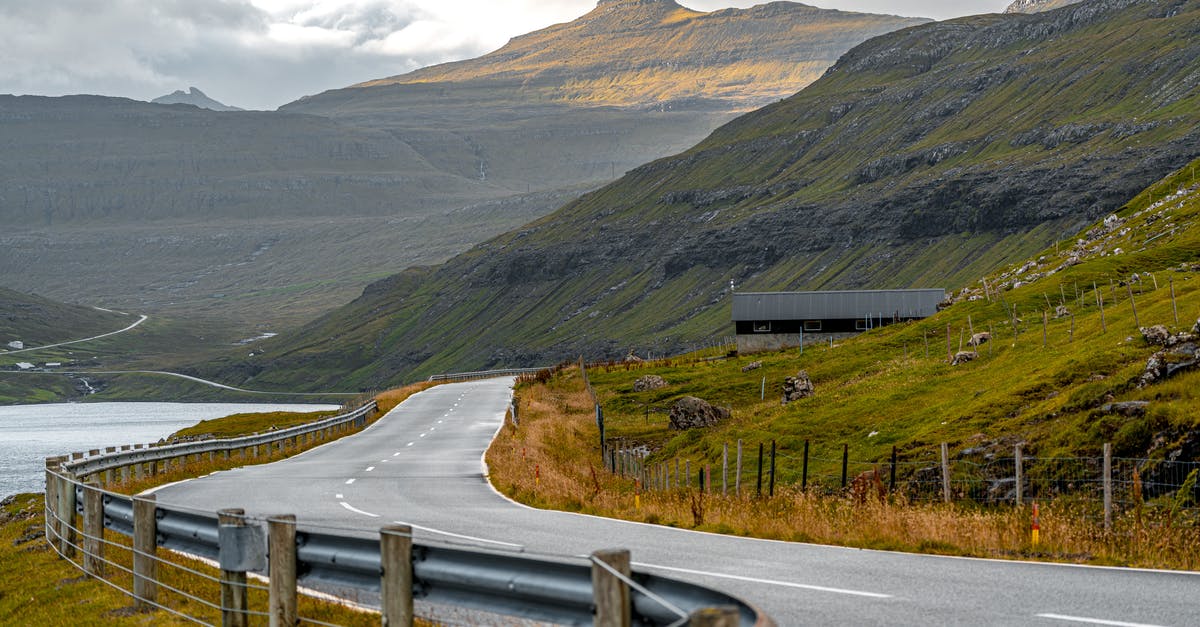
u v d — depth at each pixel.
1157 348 42.22
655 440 63.47
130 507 14.61
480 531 19.38
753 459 47.84
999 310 75.69
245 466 40.16
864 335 92.75
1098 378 41.19
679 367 99.06
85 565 15.44
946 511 20.72
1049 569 14.04
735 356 103.50
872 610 11.09
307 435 56.09
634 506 24.67
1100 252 88.94
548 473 35.03
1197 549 15.50
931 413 46.44
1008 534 17.19
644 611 6.77
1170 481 29.00
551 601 7.46
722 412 64.56
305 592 12.76
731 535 18.75
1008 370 50.50
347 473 35.53
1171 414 30.84
